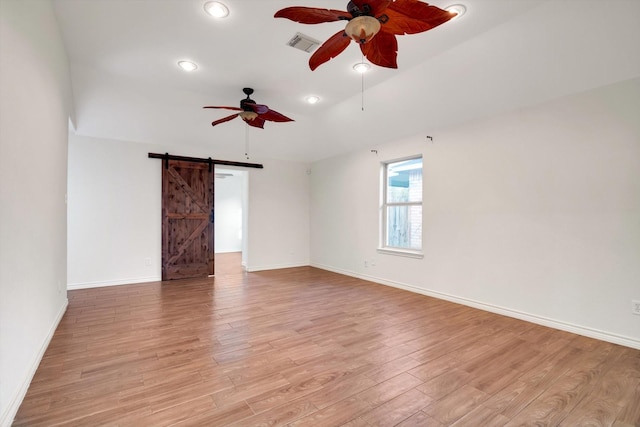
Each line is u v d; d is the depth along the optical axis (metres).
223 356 2.54
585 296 3.00
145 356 2.53
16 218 1.79
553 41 2.72
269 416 1.78
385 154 5.23
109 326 3.20
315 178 7.00
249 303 4.08
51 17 2.54
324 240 6.69
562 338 2.93
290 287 5.00
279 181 6.79
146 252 5.32
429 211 4.49
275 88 4.17
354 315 3.61
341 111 4.95
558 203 3.19
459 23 2.72
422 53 3.23
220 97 4.44
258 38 3.01
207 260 5.86
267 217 6.64
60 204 3.23
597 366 2.38
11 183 1.71
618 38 2.49
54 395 1.96
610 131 2.85
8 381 1.67
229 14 2.65
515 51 2.94
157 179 5.41
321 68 3.61
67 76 3.48
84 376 2.20
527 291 3.42
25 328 1.97
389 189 5.39
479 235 3.88
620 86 2.79
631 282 2.73
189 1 2.49
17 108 1.79
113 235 5.04
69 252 4.73
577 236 3.05
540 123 3.33
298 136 6.03
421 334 3.03
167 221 5.46
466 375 2.25
